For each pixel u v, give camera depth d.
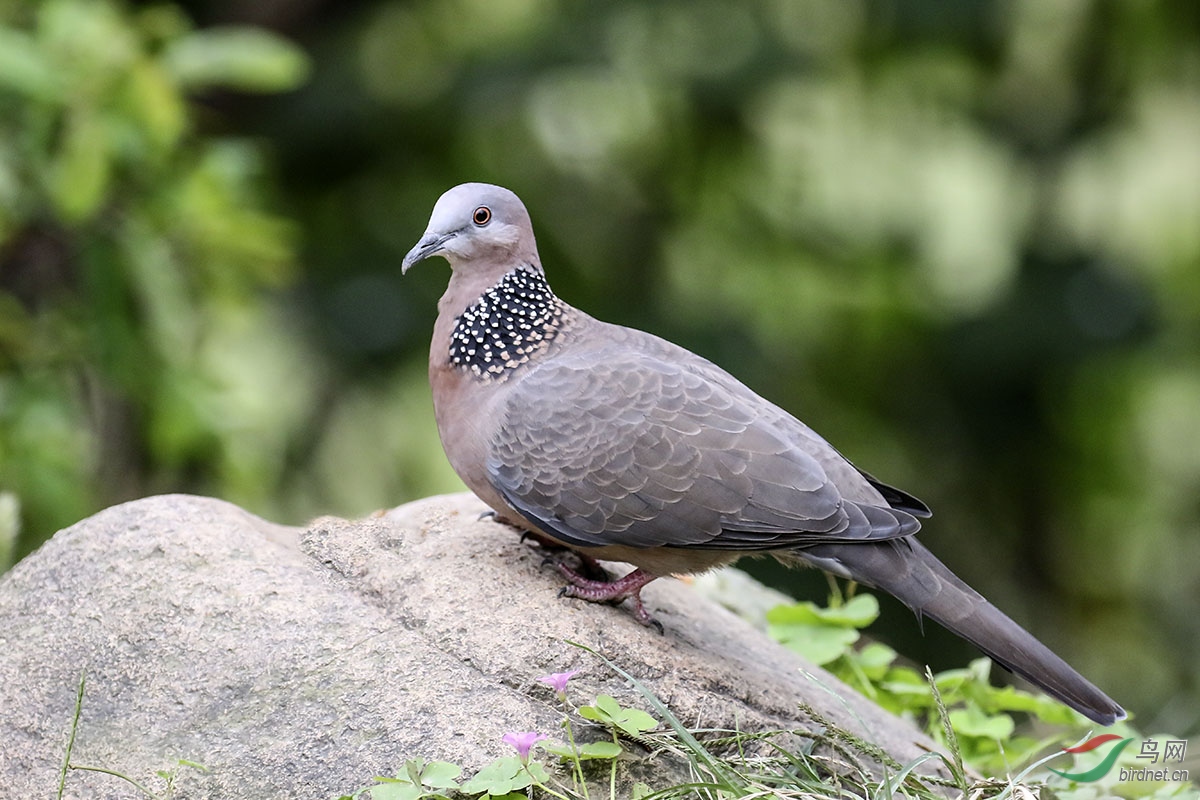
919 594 6.70
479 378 7.27
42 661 6.50
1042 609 19.14
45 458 11.38
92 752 6.13
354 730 6.01
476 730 5.96
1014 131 18.55
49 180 11.49
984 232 19.70
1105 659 18.48
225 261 12.29
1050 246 18.44
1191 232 19.47
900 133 18.91
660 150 18.59
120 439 13.23
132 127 11.33
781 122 18.41
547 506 6.98
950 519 18.92
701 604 8.05
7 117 11.43
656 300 18.02
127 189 11.85
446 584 6.77
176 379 12.19
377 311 17.52
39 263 12.54
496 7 18.41
